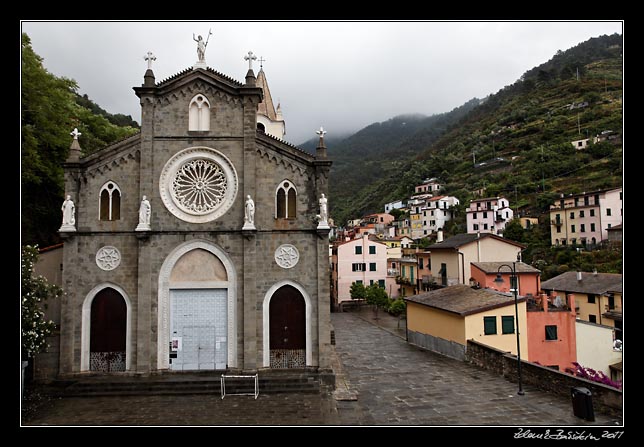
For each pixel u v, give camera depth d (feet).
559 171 353.92
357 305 240.73
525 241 274.98
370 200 565.12
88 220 92.84
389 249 275.18
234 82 95.76
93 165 93.76
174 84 94.79
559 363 114.21
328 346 90.99
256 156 95.40
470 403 76.79
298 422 69.15
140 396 82.23
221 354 91.56
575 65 594.24
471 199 375.86
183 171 95.09
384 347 135.95
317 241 93.71
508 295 119.14
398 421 69.10
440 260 191.62
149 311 89.92
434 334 128.36
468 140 547.49
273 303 93.15
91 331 90.99
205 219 93.40
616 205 248.11
